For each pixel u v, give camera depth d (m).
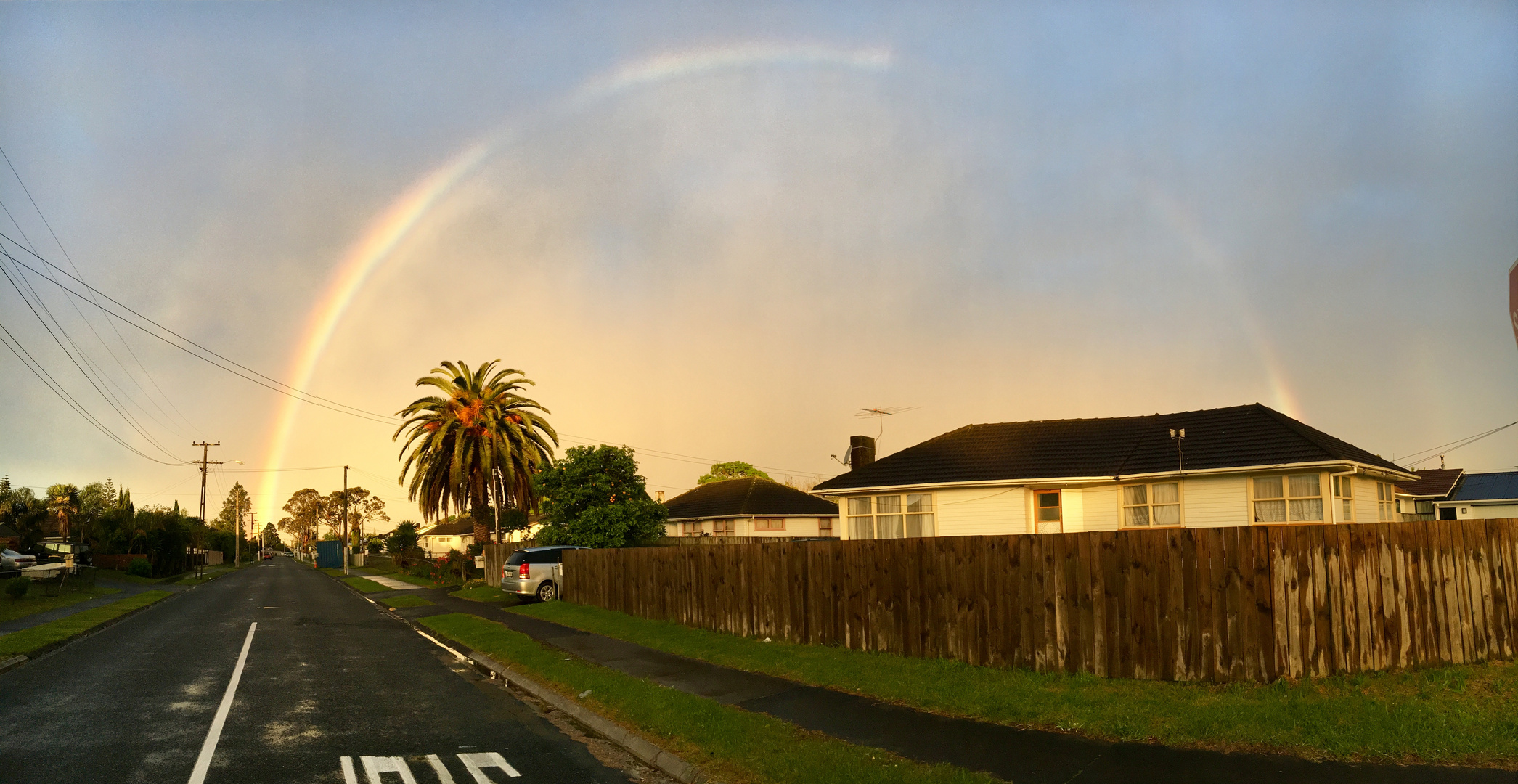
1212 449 24.62
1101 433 27.77
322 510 170.50
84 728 10.73
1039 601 12.22
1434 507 42.50
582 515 37.25
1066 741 9.20
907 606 14.20
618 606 25.11
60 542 65.44
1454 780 7.50
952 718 10.42
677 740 9.83
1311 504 22.67
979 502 26.97
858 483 29.12
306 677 14.91
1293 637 10.21
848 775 8.11
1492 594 11.45
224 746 9.84
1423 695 9.53
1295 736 8.65
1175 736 9.01
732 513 52.03
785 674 13.77
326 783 8.45
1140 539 11.26
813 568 16.33
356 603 33.75
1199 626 10.70
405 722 11.38
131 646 19.25
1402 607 10.73
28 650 17.39
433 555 98.44
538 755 9.77
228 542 118.81
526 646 17.89
